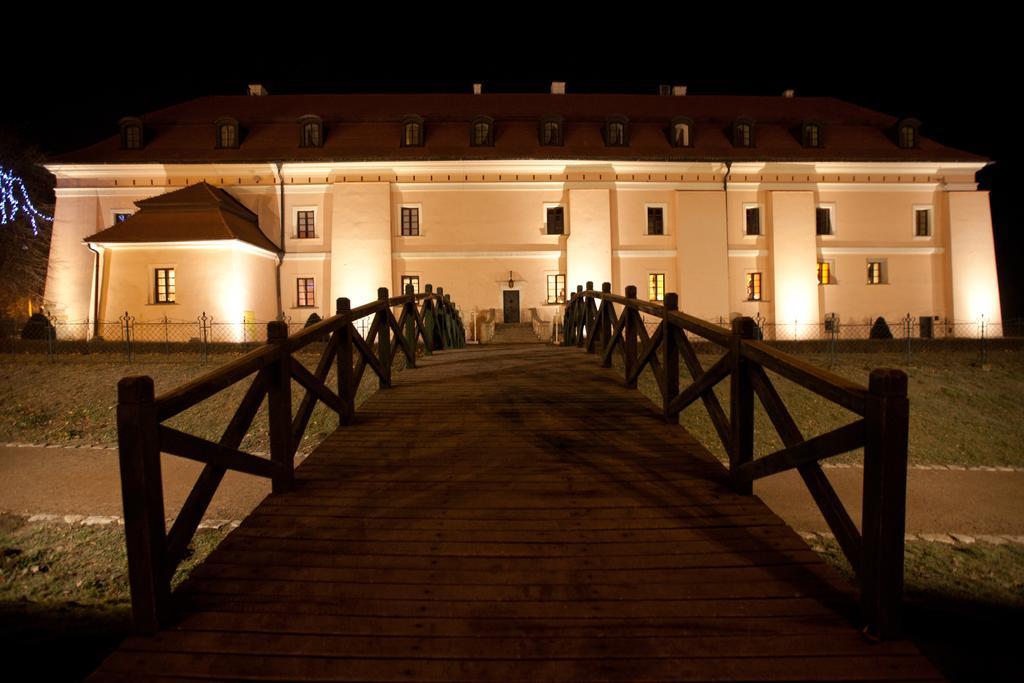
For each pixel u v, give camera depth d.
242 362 4.05
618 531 3.97
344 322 6.36
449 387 8.29
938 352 18.58
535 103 33.75
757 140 31.64
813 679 2.68
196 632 3.02
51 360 16.62
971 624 5.27
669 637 2.95
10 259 29.19
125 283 25.41
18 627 5.23
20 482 9.82
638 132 31.73
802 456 3.57
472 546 3.79
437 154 29.38
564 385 8.31
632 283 30.11
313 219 30.05
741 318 4.50
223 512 8.52
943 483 10.16
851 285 30.91
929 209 31.11
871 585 2.92
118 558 7.24
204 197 26.41
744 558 3.64
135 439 3.00
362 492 4.61
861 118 33.38
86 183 29.17
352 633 3.00
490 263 30.03
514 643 2.91
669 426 6.19
